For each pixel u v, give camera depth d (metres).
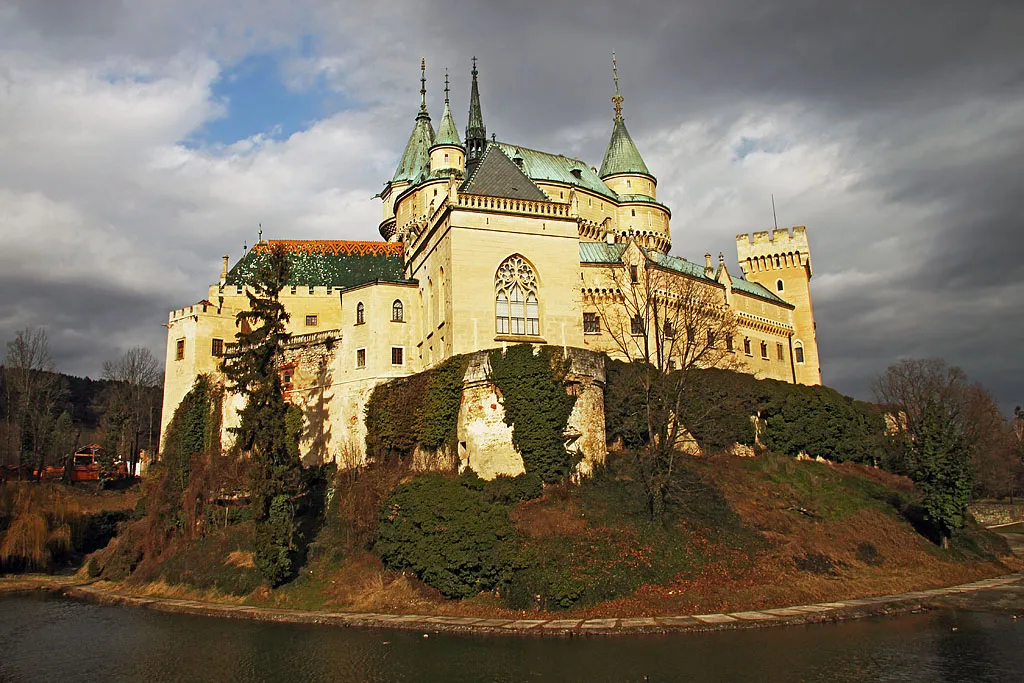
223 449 70.75
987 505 104.88
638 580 46.78
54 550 68.50
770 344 99.75
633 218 101.75
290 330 79.88
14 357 97.25
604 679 33.53
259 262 85.75
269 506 53.22
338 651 39.31
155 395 122.56
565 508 51.25
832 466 80.00
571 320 61.66
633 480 56.06
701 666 35.12
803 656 36.78
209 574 56.53
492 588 46.94
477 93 88.62
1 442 94.69
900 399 109.19
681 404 63.34
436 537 48.22
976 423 107.69
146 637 44.41
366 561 52.53
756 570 50.47
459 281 59.03
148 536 64.69
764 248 114.69
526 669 35.12
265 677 35.69
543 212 62.41
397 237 97.06
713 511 56.94
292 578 52.81
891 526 64.38
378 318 68.06
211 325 78.50
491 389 55.03
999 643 39.41
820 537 58.25
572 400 55.22
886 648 38.31
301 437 69.56
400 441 62.03
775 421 79.69
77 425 135.12
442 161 92.31
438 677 34.50
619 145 105.75
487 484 52.69
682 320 73.50
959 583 56.78
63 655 41.06
